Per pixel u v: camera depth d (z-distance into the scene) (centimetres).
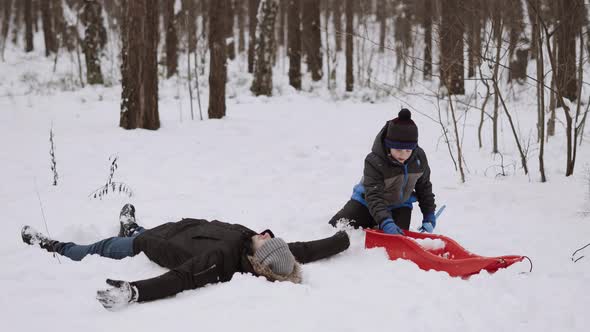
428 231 504
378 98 1884
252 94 1927
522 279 391
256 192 716
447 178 793
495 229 562
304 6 2291
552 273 421
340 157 960
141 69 1152
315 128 1303
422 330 315
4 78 2255
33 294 372
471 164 889
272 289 370
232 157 940
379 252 466
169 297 370
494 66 852
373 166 485
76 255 452
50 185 721
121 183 674
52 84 2055
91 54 2064
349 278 405
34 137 1070
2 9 3769
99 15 2561
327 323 323
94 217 580
